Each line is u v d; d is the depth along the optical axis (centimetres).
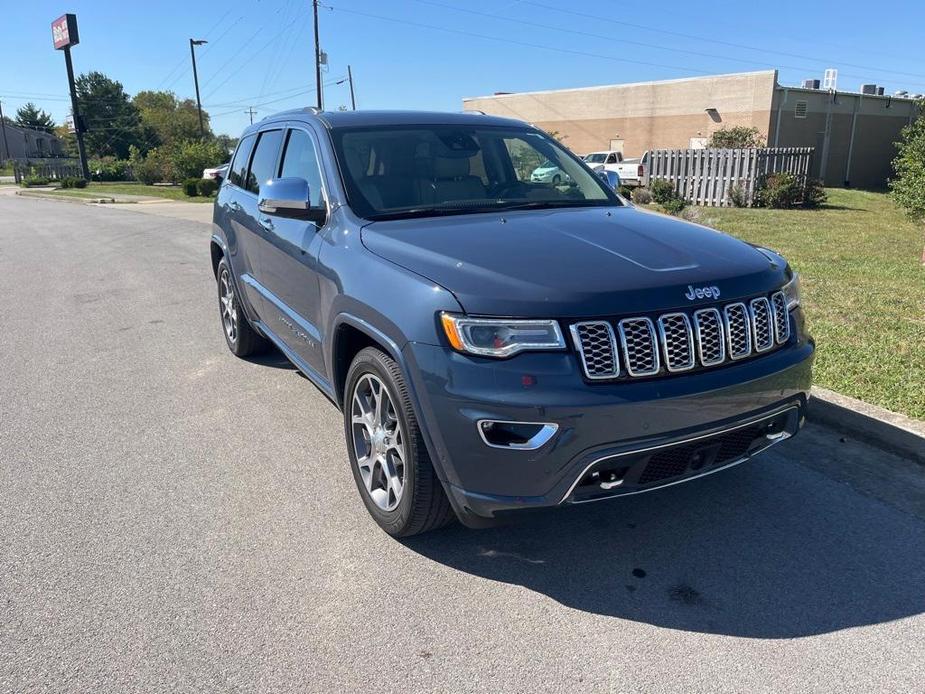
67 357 634
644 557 322
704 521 350
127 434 461
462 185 410
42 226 1908
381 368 310
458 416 273
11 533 343
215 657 259
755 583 302
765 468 401
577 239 326
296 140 462
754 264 319
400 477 322
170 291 932
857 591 296
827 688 244
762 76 3434
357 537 338
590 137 4341
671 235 344
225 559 320
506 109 4809
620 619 281
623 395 266
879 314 677
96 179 5544
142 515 359
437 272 293
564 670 253
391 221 361
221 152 4475
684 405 275
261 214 488
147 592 296
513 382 264
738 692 243
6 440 452
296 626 276
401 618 281
